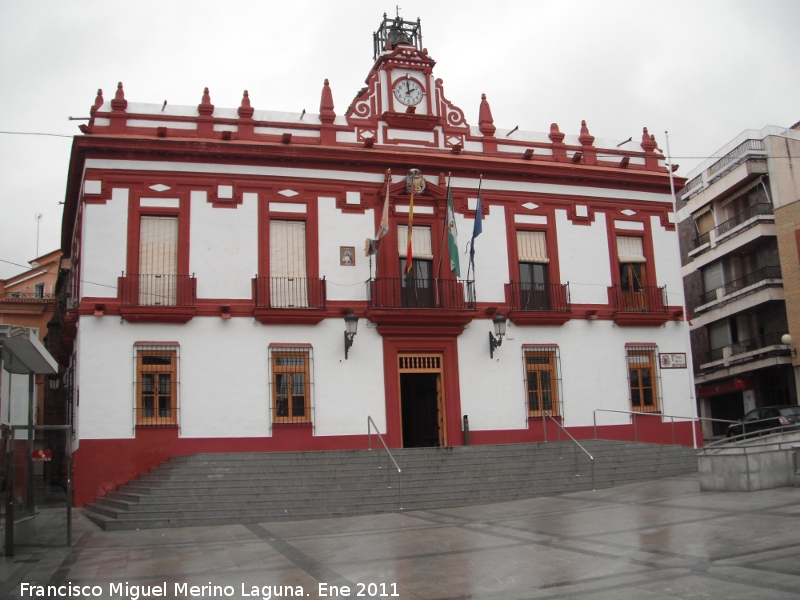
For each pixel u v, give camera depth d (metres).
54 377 27.31
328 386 20.55
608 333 23.42
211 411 19.50
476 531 12.02
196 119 20.92
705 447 15.97
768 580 7.71
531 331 22.67
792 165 32.44
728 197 34.97
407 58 23.27
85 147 19.61
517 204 23.25
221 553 10.97
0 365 10.84
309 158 21.25
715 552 9.12
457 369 21.75
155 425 19.03
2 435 11.30
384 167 22.08
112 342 19.12
